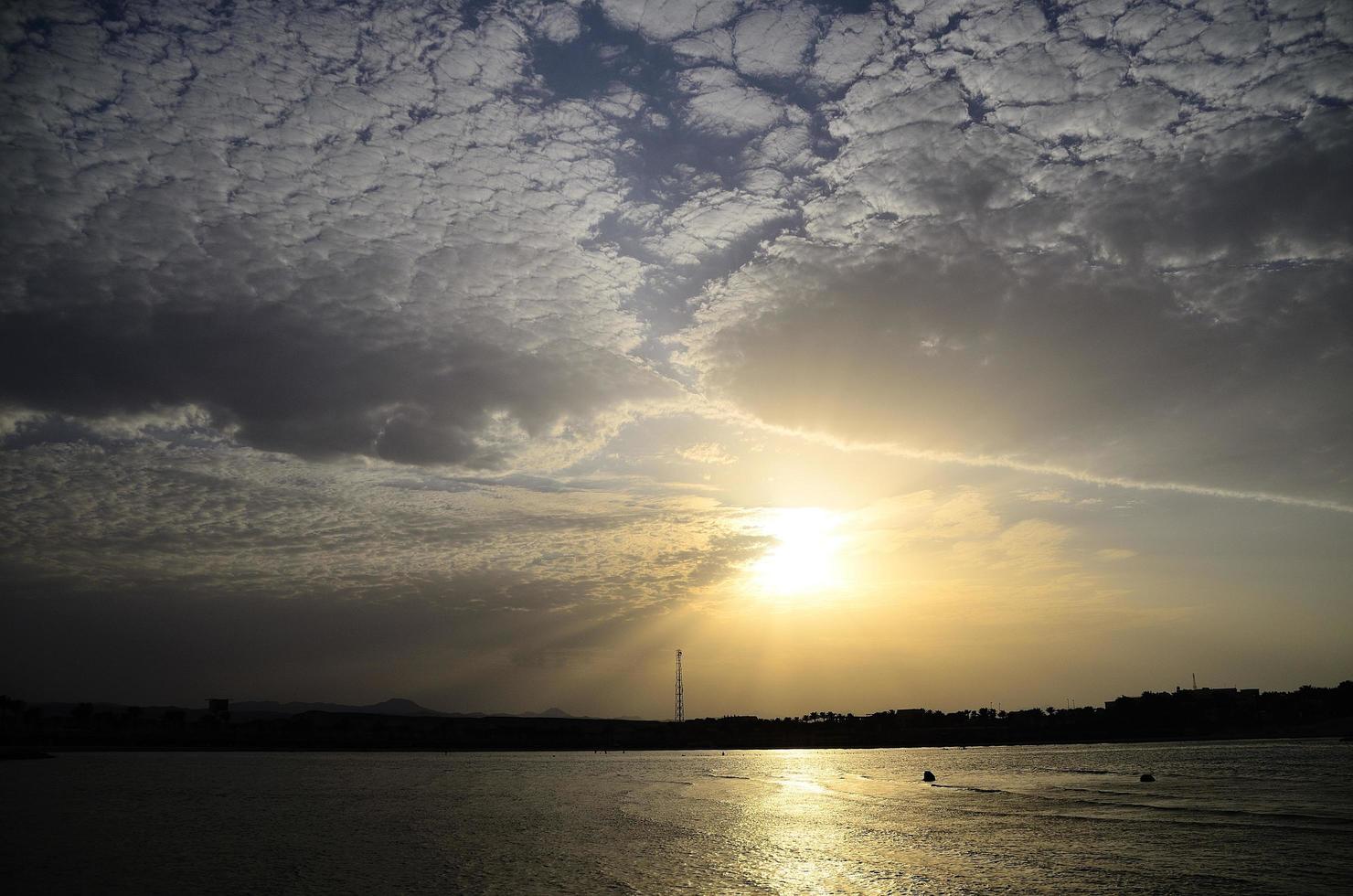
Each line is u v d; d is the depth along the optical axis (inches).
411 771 7244.1
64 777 5620.1
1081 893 1781.5
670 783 5649.6
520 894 1797.5
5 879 1990.7
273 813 3528.5
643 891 1827.0
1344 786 4439.0
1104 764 7229.3
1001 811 3452.3
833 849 2413.9
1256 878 1934.1
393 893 1812.3
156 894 1811.0
